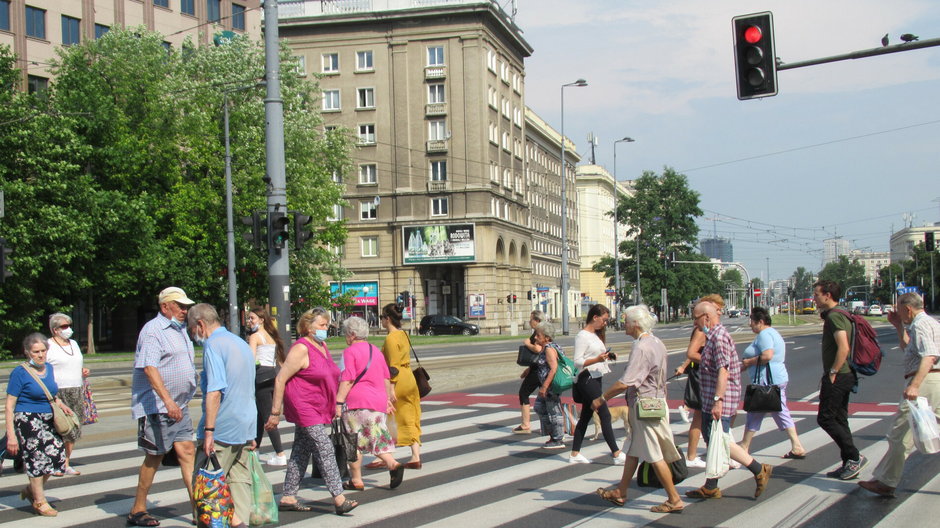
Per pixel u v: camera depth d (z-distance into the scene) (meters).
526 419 12.96
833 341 8.90
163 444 7.25
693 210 80.69
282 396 7.75
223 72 41.16
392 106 62.59
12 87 37.50
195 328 6.99
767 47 12.07
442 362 28.52
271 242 16.00
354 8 63.19
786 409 10.26
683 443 11.66
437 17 61.62
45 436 7.89
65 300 41.66
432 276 65.50
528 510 7.80
